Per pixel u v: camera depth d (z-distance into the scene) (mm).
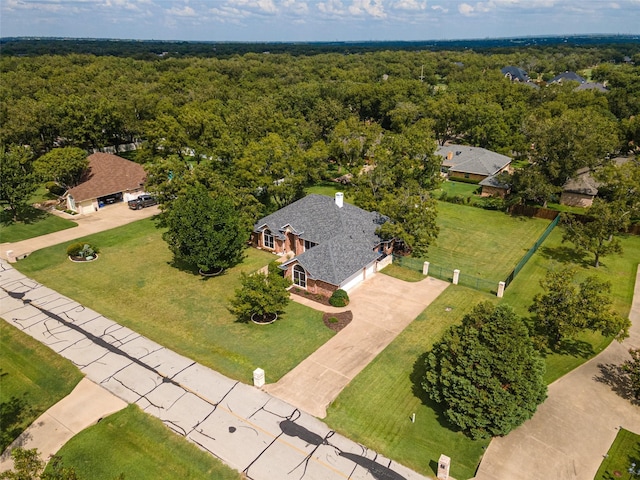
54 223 52500
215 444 22547
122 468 21359
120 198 60594
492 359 22203
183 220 37719
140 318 33781
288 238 44875
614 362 29375
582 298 28844
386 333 31906
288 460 21656
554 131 54531
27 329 32219
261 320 33438
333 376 27547
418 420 24234
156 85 112438
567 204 59656
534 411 23156
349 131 70500
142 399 25547
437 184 56250
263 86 120062
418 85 112188
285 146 55250
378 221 44469
